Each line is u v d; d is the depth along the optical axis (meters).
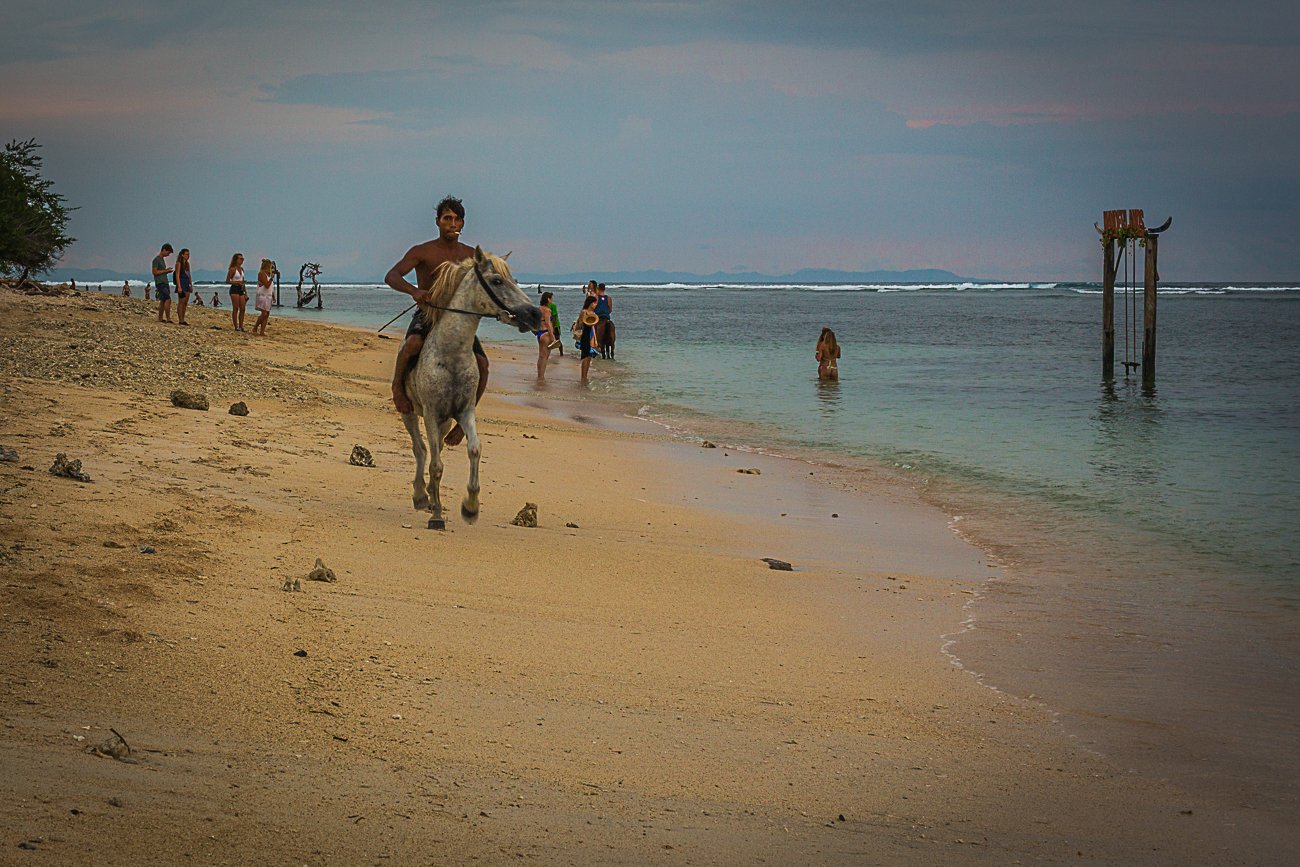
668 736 6.00
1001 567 11.47
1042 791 5.72
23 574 6.94
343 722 5.54
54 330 25.03
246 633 6.68
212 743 4.97
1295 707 7.26
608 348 41.56
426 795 4.75
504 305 10.28
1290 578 10.98
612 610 8.52
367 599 7.89
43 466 10.29
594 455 17.61
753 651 7.84
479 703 6.14
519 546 10.27
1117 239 33.75
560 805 4.87
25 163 47.28
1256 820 5.48
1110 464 18.44
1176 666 8.10
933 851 4.84
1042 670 7.92
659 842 4.58
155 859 3.71
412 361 10.70
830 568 10.95
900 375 35.53
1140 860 4.95
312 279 88.81
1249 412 25.73
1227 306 128.12
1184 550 12.28
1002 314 101.31
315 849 4.02
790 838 4.81
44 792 4.05
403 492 12.29
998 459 19.00
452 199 11.02
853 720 6.59
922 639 8.57
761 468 17.75
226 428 14.63
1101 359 42.91
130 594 6.96
